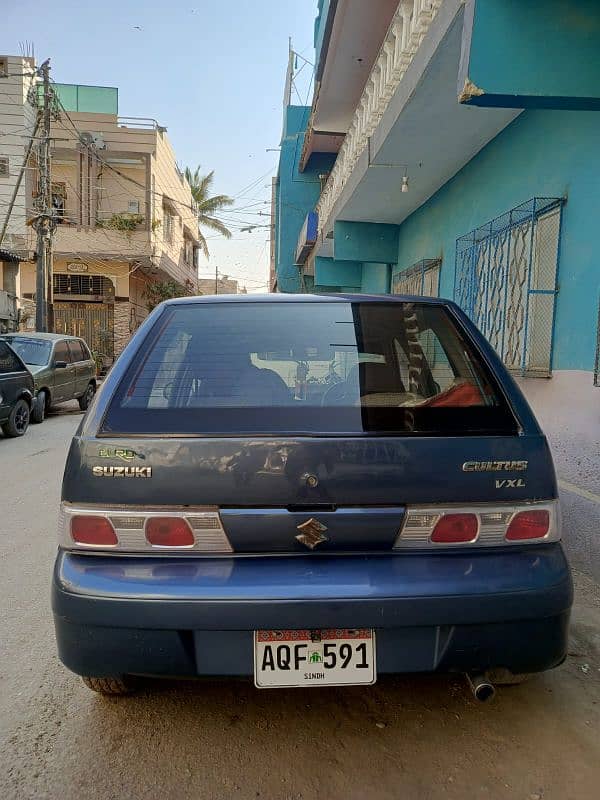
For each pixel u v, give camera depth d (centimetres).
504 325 661
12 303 1967
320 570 191
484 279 722
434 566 193
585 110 470
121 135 2328
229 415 208
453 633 193
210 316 257
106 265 2409
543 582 195
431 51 516
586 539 397
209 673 194
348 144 1005
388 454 196
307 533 192
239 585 188
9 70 2202
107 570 194
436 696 247
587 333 509
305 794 194
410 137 702
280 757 211
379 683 256
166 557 195
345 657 194
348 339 247
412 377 234
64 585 195
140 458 196
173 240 2791
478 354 241
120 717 233
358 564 192
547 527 202
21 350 1138
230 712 236
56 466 700
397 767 206
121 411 210
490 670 209
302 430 202
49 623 310
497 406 216
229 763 208
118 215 2323
